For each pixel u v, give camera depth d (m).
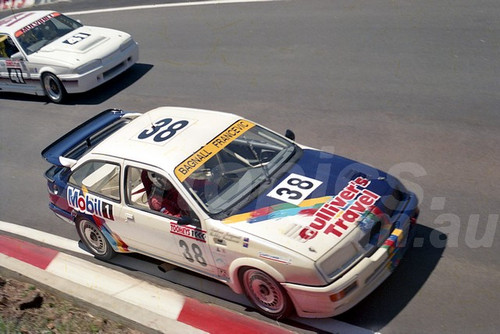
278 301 5.27
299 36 12.29
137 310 5.78
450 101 8.91
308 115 9.30
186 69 12.06
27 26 12.14
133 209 6.18
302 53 11.54
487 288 5.44
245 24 13.56
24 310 6.13
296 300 5.09
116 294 6.20
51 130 10.84
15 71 11.96
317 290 4.91
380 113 8.95
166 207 5.94
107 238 6.68
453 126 8.26
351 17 12.65
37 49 11.83
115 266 6.83
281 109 9.66
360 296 5.13
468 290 5.45
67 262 6.96
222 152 6.07
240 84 10.88
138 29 14.89
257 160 6.11
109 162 6.38
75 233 7.71
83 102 11.71
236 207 5.59
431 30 11.33
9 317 5.97
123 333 5.61
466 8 11.95
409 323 5.18
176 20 14.89
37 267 6.91
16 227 8.09
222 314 5.62
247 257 5.23
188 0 16.08
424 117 8.62
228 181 5.85
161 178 5.93
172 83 11.59
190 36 13.68
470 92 9.05
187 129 6.40
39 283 6.53
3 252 7.40
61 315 6.01
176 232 5.80
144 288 6.23
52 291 6.39
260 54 11.91
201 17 14.66
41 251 7.32
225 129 6.33
